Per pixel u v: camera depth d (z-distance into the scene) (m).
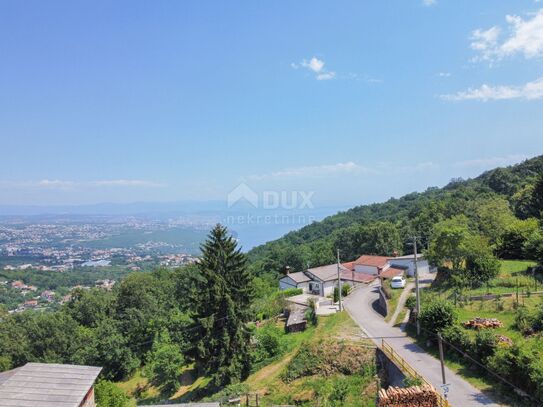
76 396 21.53
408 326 36.91
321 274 67.94
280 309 57.12
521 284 37.88
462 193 104.44
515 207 74.69
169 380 46.44
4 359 57.88
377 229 90.06
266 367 40.44
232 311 40.91
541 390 19.98
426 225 87.25
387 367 29.94
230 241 44.03
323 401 28.28
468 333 28.23
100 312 73.44
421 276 59.78
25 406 20.59
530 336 25.86
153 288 79.19
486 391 23.09
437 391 23.45
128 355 60.03
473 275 41.12
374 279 67.25
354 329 38.41
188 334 47.34
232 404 32.53
